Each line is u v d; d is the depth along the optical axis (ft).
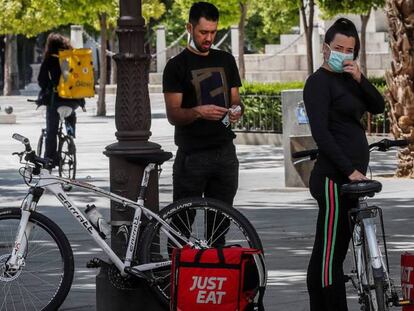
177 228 31.35
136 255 30.99
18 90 236.22
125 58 31.37
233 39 194.49
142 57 31.48
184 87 32.07
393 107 67.15
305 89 28.86
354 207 28.66
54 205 57.26
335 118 28.86
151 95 192.44
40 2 152.76
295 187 63.67
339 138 28.78
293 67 165.99
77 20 153.28
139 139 31.50
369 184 26.63
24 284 32.01
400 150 67.36
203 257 28.02
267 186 64.80
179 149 32.63
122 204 31.27
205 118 31.71
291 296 34.65
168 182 67.41
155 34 232.73
